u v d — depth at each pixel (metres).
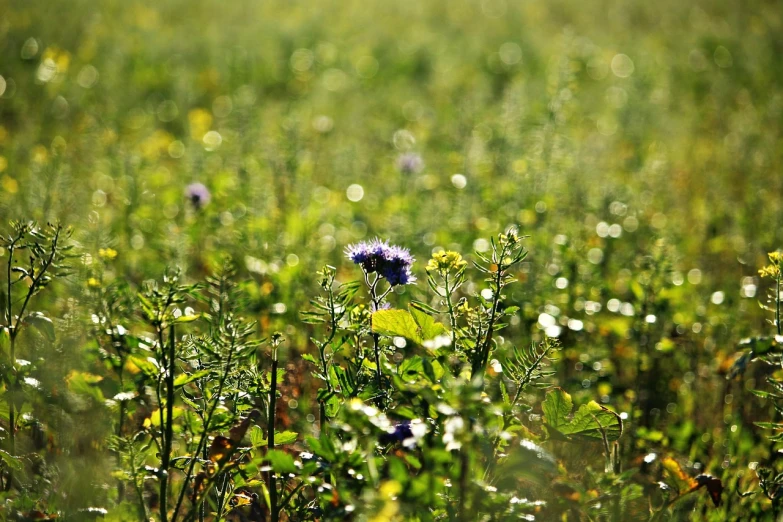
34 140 9.88
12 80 12.91
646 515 3.74
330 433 3.59
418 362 3.48
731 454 4.42
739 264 7.52
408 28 21.97
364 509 2.85
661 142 11.84
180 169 9.60
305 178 8.30
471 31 21.73
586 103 14.45
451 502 3.19
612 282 6.67
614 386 5.28
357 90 15.94
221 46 17.56
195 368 3.83
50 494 3.73
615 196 8.00
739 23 20.42
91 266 4.33
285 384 4.77
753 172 9.70
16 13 16.92
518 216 7.09
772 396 4.09
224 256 3.97
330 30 20.38
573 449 4.31
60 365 3.91
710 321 6.08
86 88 13.26
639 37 20.56
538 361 3.69
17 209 6.18
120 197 7.61
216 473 3.36
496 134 9.45
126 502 3.55
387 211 8.20
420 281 5.84
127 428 4.21
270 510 3.74
